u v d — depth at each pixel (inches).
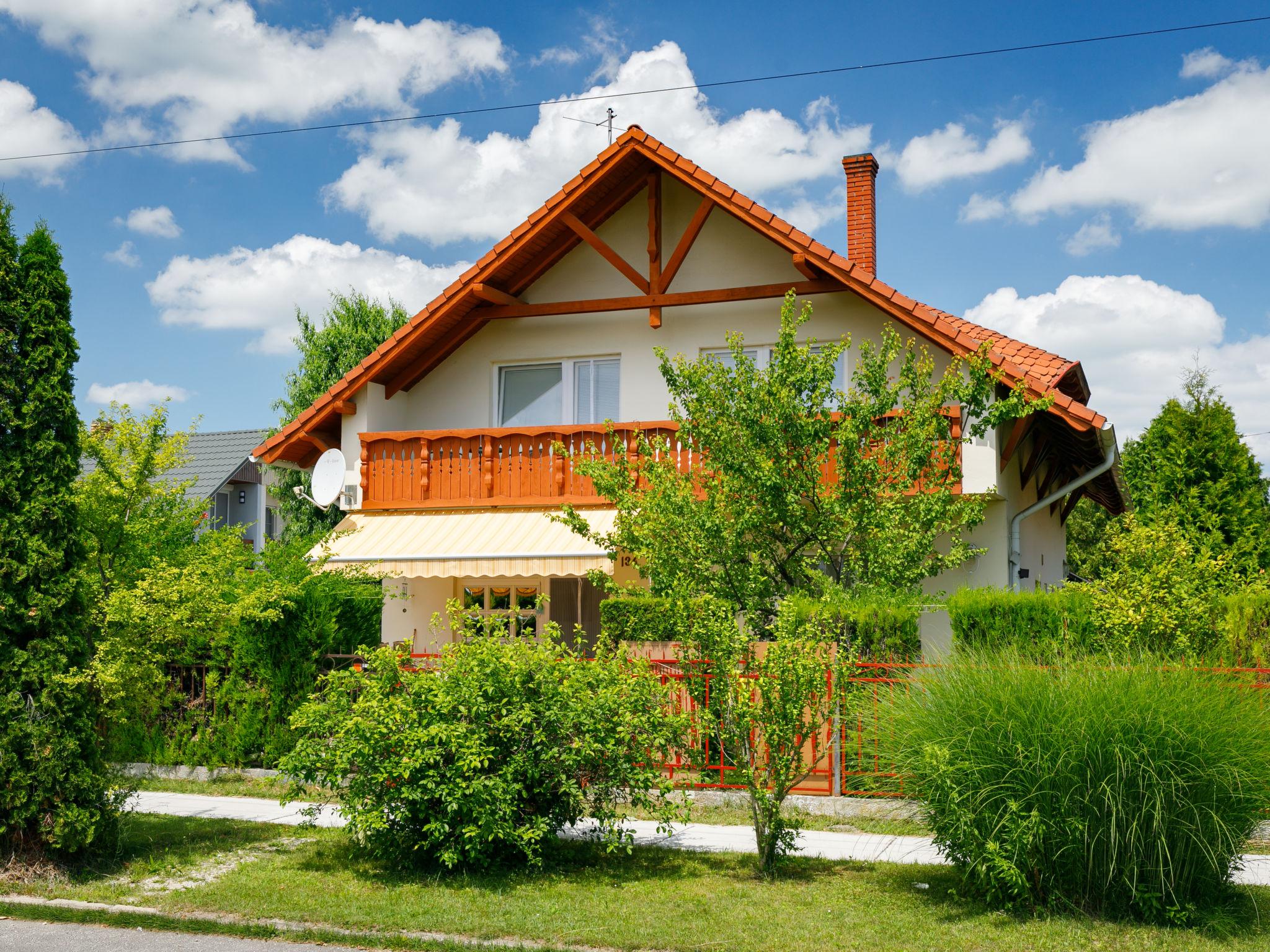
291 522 1519.4
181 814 514.9
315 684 609.6
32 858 404.8
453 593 866.8
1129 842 336.8
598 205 860.6
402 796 399.9
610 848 415.8
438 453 823.1
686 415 711.1
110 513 531.5
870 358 608.1
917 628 535.2
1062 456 933.8
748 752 408.2
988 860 345.1
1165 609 544.1
